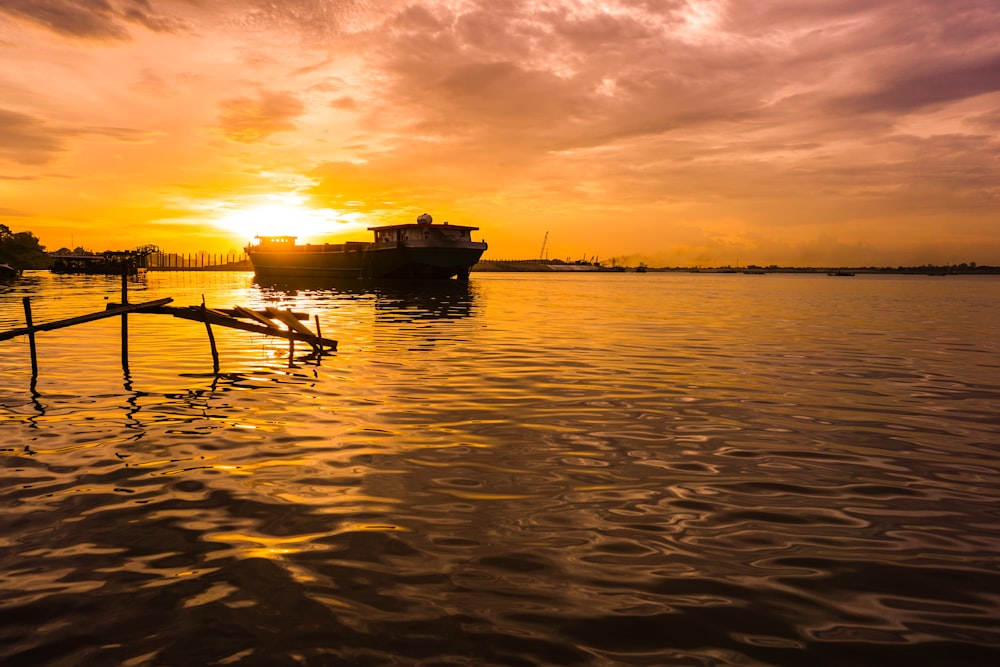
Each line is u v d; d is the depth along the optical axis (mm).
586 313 31109
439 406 10180
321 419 9266
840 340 20312
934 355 16828
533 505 6043
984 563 4953
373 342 18547
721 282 123000
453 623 4016
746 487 6613
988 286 104375
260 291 52750
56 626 3965
